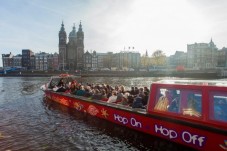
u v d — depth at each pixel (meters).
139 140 10.30
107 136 10.84
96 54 128.12
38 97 24.81
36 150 9.24
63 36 127.06
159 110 9.56
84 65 126.12
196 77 81.31
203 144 8.08
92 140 10.36
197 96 8.39
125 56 124.50
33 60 125.75
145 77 82.25
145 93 12.07
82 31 129.62
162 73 85.25
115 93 13.40
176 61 120.12
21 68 116.62
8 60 126.19
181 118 8.73
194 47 110.75
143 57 118.19
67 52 129.38
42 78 77.06
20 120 13.93
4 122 13.47
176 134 8.95
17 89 35.47
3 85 44.41
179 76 82.75
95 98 14.04
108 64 127.00
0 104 20.14
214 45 115.88
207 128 7.84
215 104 7.83
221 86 7.72
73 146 9.69
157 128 9.66
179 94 8.99
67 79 22.42
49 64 125.62
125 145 9.78
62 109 16.89
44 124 12.95
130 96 12.45
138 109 10.78
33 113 15.84
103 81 58.84
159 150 9.24
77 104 15.75
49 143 10.01
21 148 9.44
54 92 19.31
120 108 11.41
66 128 12.12
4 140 10.35
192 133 8.36
